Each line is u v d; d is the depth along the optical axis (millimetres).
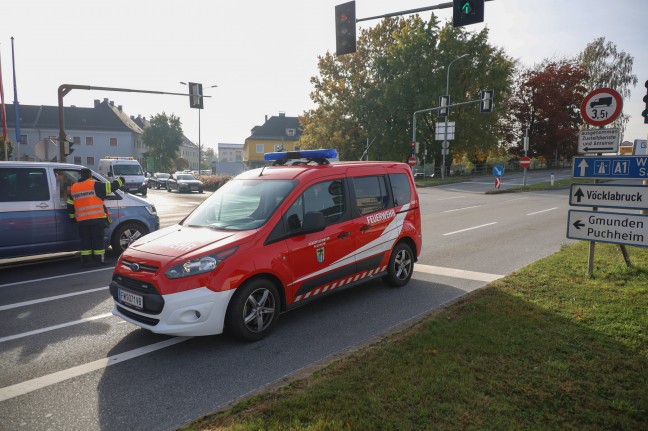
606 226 6098
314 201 5078
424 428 2709
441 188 28891
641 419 2799
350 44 11062
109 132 68125
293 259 4711
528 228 11750
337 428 2699
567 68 50906
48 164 7762
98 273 7422
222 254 4223
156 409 3221
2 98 24812
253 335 4418
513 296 5340
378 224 5812
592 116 6387
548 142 51188
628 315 4586
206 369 3852
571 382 3250
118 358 4117
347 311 5312
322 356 4078
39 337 4645
